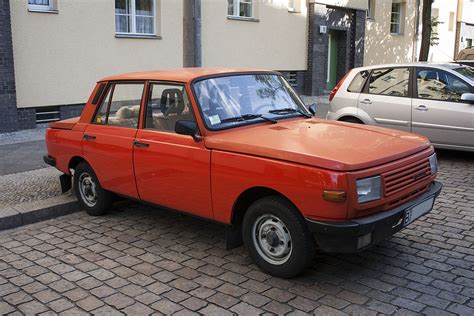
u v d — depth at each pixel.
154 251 5.11
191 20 8.46
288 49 17.91
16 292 4.28
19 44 10.95
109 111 5.82
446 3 26.67
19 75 11.05
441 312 3.80
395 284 4.26
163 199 5.15
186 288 4.27
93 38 12.23
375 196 3.96
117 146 5.52
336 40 20.53
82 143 6.02
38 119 11.70
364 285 4.25
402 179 4.21
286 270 4.26
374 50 22.06
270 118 5.13
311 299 4.03
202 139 4.67
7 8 10.45
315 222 3.93
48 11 11.31
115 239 5.48
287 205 4.15
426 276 4.40
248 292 4.17
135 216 6.23
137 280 4.45
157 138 5.11
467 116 8.14
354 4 19.81
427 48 16.19
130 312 3.90
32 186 7.20
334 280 4.35
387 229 4.12
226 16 15.41
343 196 3.80
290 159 4.05
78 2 11.84
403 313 3.79
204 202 4.73
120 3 12.96
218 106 4.92
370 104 9.07
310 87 18.91
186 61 8.57
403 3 23.47
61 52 11.69
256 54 16.67
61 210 6.34
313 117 5.64
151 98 5.29
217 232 5.61
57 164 6.55
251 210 4.41
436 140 8.48
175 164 4.88
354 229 3.82
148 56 13.46
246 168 4.30
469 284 4.25
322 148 4.17
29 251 5.20
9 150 9.52
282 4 17.28
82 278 4.52
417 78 8.73
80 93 12.16
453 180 7.48
